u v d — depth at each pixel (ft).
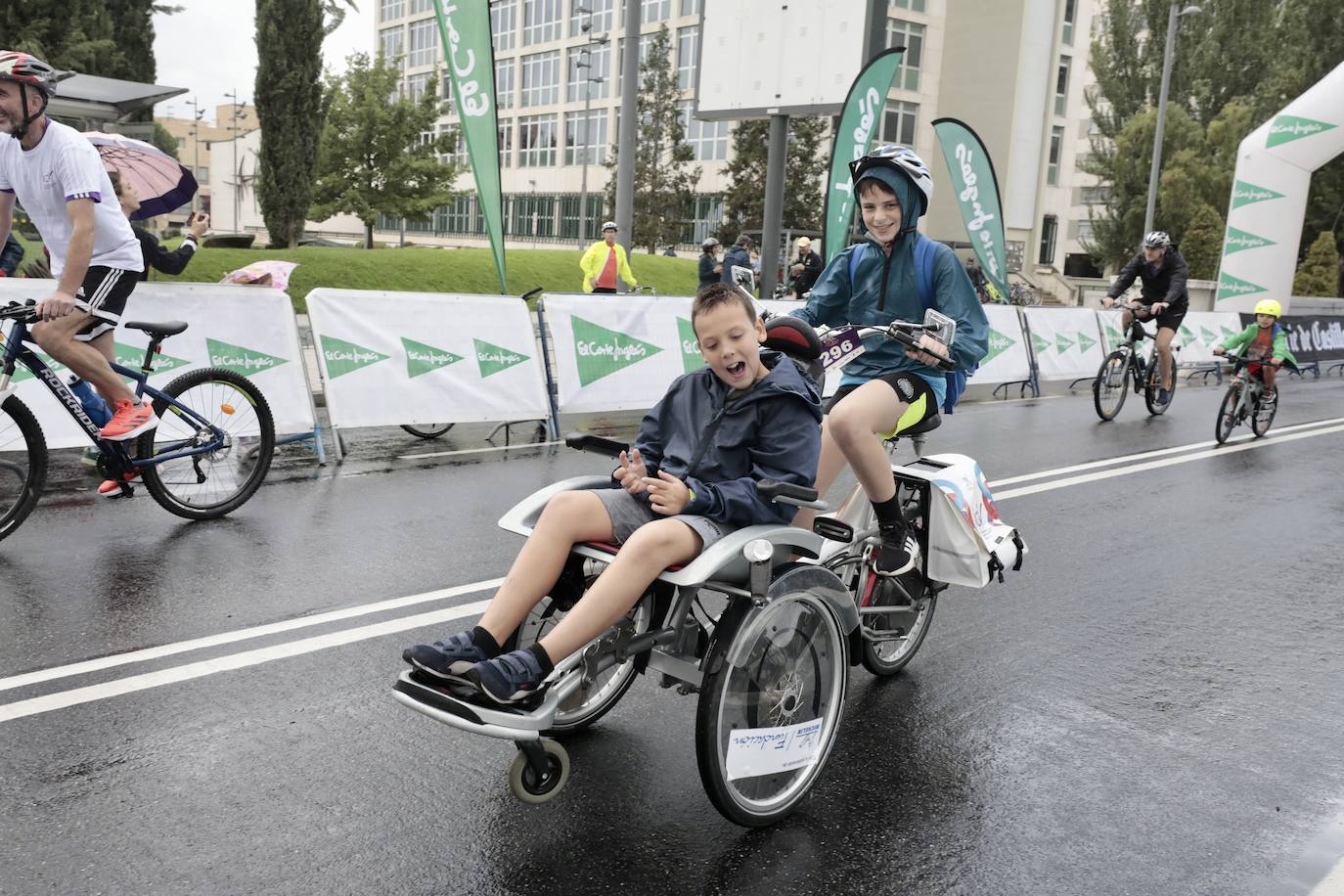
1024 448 30.96
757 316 10.36
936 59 154.20
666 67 144.25
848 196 45.52
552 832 9.93
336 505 21.12
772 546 9.63
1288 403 45.09
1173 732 12.62
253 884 8.89
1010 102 148.36
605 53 189.06
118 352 22.89
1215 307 62.75
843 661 10.88
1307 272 121.49
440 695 8.82
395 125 109.70
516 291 66.39
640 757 11.53
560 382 29.84
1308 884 9.53
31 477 17.43
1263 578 18.89
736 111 53.72
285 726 11.73
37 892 8.66
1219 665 14.75
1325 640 15.87
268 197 77.25
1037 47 149.38
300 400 25.16
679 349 32.83
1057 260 161.89
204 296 24.00
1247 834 10.36
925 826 10.37
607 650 9.54
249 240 72.23
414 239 250.98
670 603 10.24
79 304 17.13
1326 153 58.23
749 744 9.93
